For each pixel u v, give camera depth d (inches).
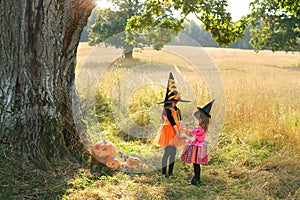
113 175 215.2
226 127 313.0
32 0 202.7
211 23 354.6
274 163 242.7
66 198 175.0
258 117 326.0
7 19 204.5
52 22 209.9
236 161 252.7
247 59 1467.8
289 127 304.0
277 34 1300.4
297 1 356.8
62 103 230.8
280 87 544.4
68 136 232.1
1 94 206.7
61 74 229.9
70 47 233.9
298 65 1373.0
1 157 191.8
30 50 205.3
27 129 204.5
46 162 202.1
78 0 227.3
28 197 171.3
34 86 206.8
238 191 203.6
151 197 188.7
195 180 213.2
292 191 203.0
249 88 468.4
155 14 370.6
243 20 358.9
